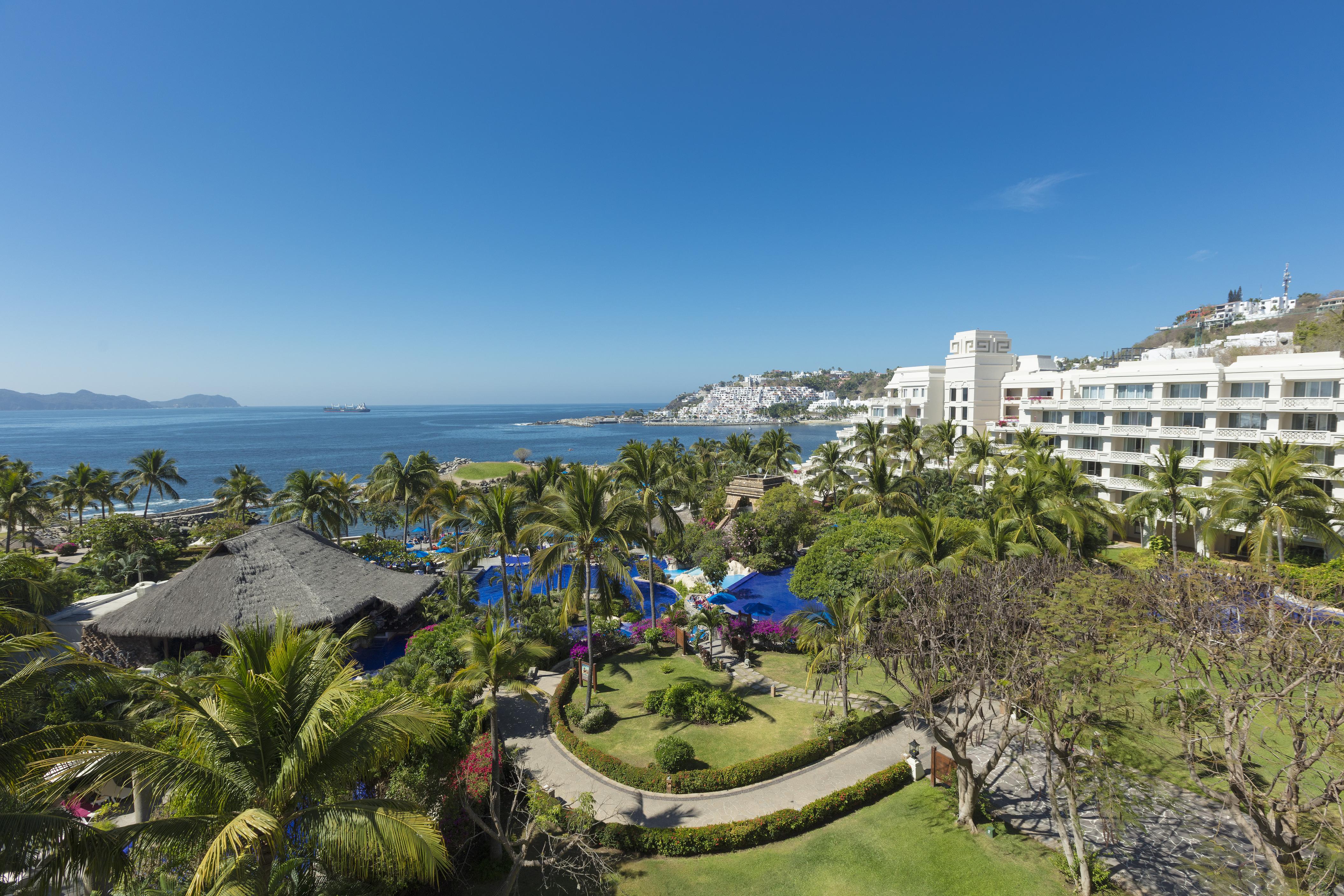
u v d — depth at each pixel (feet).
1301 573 119.55
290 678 44.14
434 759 71.46
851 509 171.94
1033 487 133.69
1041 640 60.44
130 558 174.91
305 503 190.19
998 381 266.77
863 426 232.53
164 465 282.56
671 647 122.93
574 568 115.34
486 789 66.13
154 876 50.31
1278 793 62.80
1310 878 53.52
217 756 41.81
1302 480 125.59
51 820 34.94
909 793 71.77
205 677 48.14
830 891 57.31
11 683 46.80
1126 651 61.26
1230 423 173.88
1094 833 63.05
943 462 233.76
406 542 234.58
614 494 104.94
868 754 80.07
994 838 62.95
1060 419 216.95
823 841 64.34
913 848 62.23
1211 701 60.29
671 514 136.05
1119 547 176.35
